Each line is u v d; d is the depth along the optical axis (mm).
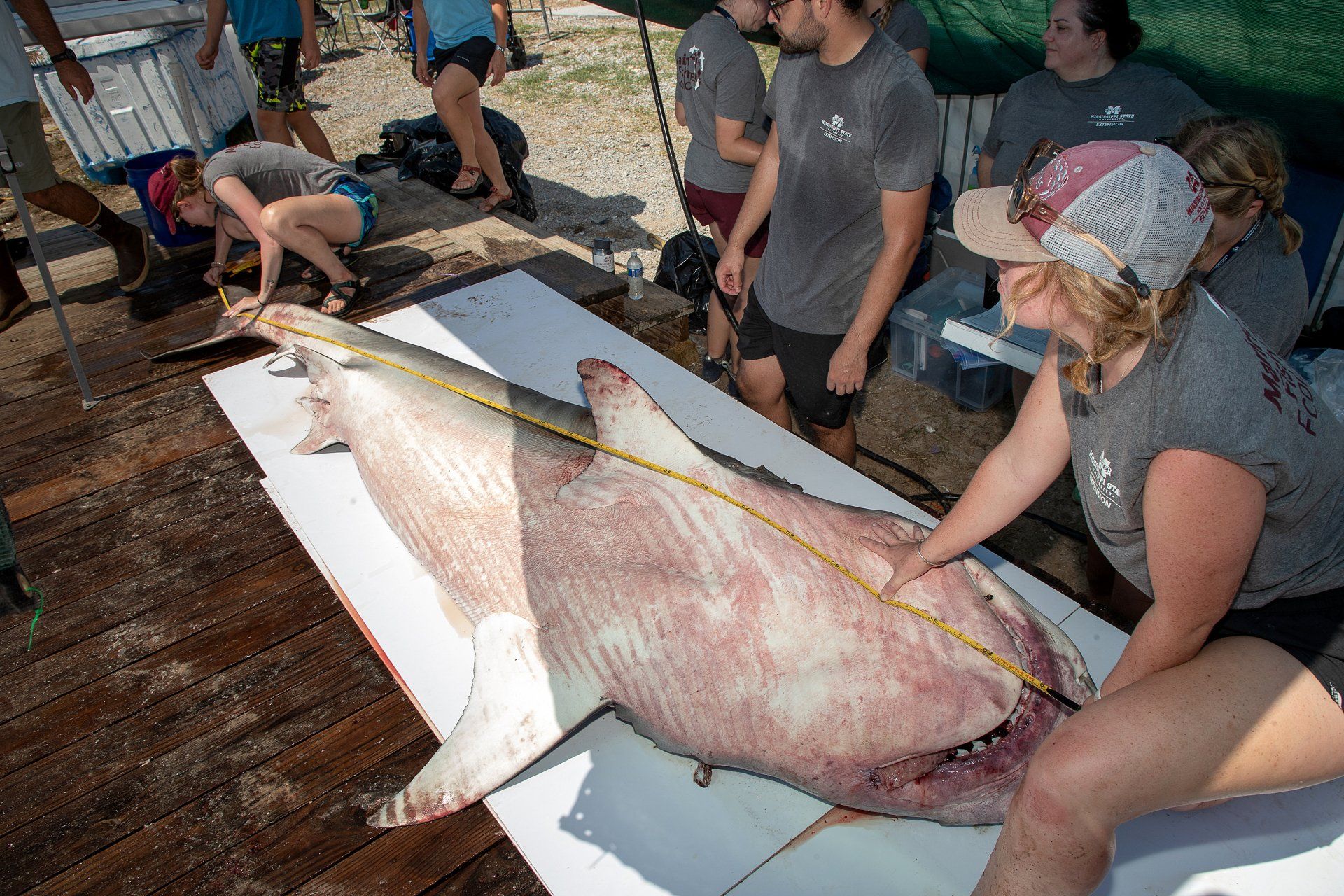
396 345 3383
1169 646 1532
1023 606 2170
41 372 4004
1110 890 1894
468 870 2100
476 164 6340
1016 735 1957
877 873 1983
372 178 6156
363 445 2986
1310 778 1517
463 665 2480
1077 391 1523
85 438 3578
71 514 3197
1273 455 1322
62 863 2131
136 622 2766
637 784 2199
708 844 2057
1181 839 1971
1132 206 1255
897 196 2896
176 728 2441
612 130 10078
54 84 6773
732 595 2121
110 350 4141
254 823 2201
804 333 3436
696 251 5742
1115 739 1414
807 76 3053
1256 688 1449
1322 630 1515
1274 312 2342
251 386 3752
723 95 4387
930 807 1972
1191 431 1330
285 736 2410
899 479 4625
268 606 2805
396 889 2064
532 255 4809
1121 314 1312
